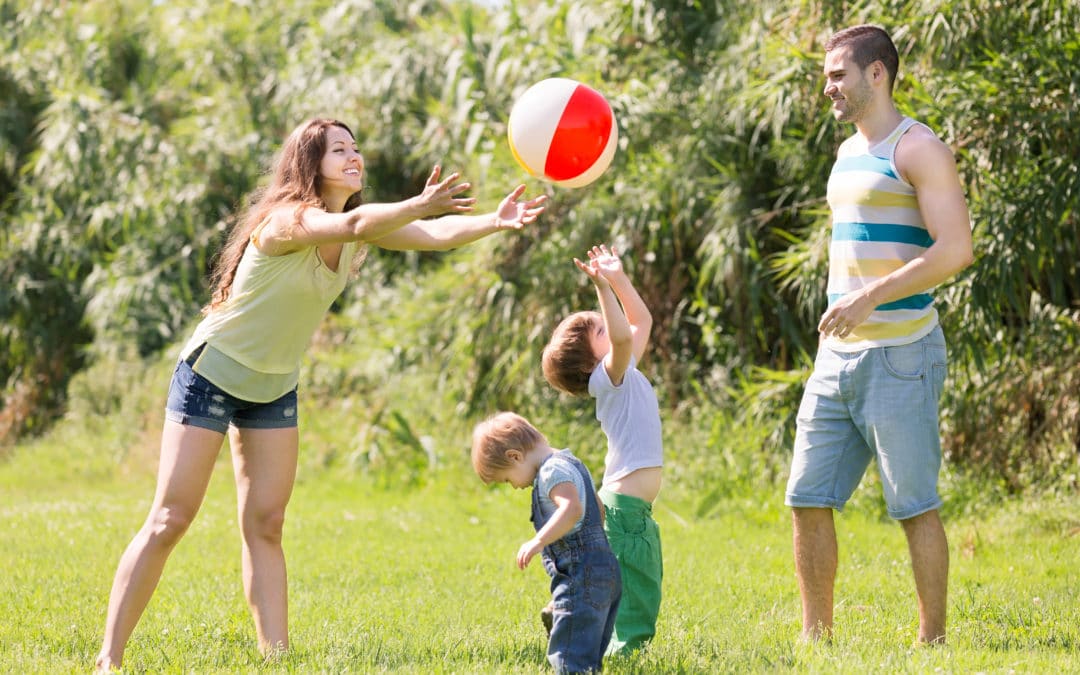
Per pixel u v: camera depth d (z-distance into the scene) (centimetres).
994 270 1705
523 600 1242
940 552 948
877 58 951
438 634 1024
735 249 2184
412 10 3309
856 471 988
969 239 912
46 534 1786
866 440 969
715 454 2144
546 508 854
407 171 3153
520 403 2419
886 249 947
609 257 1000
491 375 2422
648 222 2295
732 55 2178
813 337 2262
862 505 1906
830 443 980
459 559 1570
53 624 1083
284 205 891
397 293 2938
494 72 2561
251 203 949
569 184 1017
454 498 2300
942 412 1877
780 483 2047
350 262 932
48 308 3581
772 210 2270
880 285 907
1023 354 1883
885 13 1816
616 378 938
